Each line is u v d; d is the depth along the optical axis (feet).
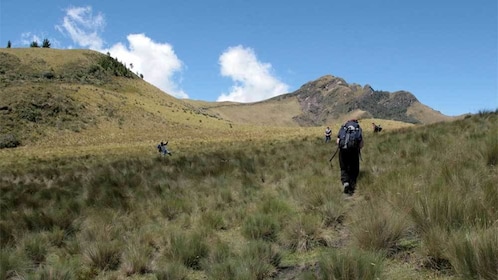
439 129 56.39
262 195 31.45
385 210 18.49
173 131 277.44
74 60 483.10
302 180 33.27
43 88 287.28
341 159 28.68
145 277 18.66
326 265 14.79
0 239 23.94
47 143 215.31
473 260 13.21
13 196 39.34
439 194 18.52
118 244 21.62
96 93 328.08
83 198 35.83
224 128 315.99
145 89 487.20
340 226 21.62
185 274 17.67
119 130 266.77
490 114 63.26
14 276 18.94
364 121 285.64
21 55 455.22
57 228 25.70
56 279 17.57
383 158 38.27
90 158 99.55
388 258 16.22
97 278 18.60
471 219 16.35
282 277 16.80
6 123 225.76
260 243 18.86
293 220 21.35
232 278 16.05
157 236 23.26
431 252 15.12
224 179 39.83
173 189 37.65
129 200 33.73
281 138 151.02
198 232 22.50
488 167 25.85
